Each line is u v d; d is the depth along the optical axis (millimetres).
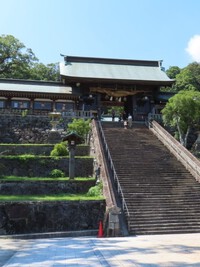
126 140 29547
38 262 9953
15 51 55688
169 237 15438
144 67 49406
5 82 41938
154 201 19422
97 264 9406
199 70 65312
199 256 10586
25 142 35438
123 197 19234
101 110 45969
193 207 19234
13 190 21266
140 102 44094
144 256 10531
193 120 31828
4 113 36531
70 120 36625
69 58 47906
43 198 18828
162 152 27406
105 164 22234
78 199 18344
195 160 23703
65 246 12969
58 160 25734
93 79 40906
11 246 13609
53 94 39719
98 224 18109
